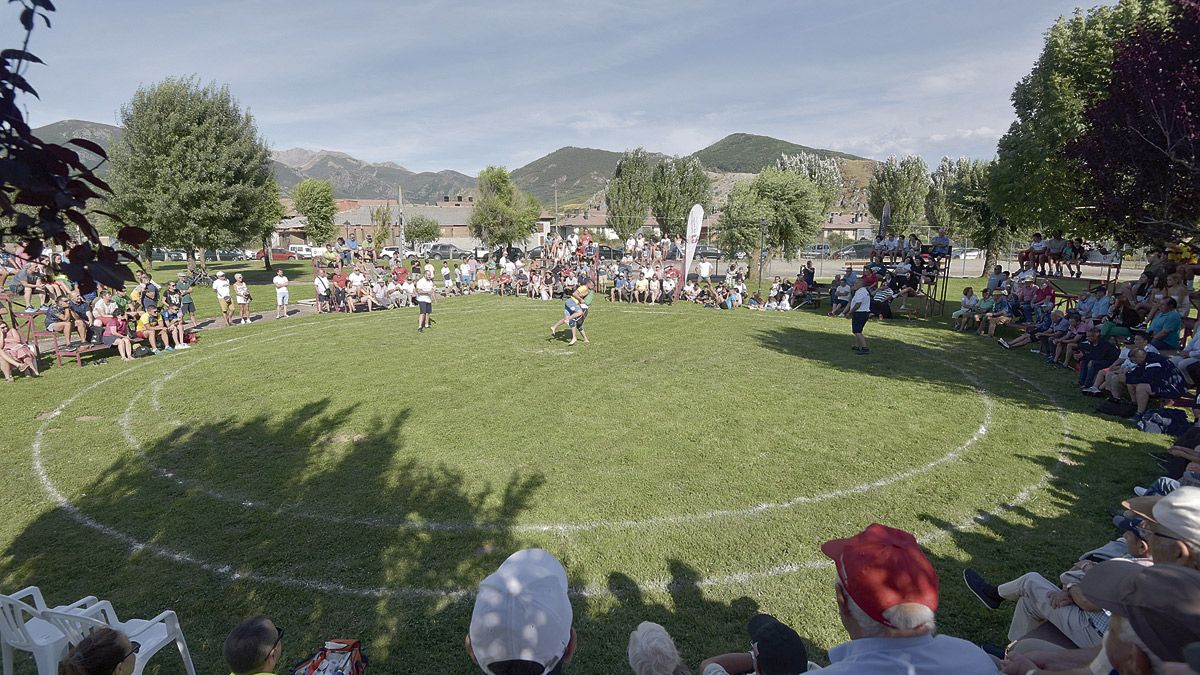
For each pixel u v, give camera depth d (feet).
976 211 121.29
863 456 25.61
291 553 18.62
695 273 98.99
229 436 28.89
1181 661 5.65
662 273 83.10
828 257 175.94
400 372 41.42
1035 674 8.77
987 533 19.27
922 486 22.66
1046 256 70.38
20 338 40.78
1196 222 49.34
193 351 49.60
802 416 31.17
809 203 122.52
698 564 17.74
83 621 12.78
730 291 78.64
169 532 20.01
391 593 16.63
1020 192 84.79
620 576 17.17
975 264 157.17
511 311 73.20
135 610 16.17
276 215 134.82
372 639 14.90
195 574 17.69
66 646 12.96
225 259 207.41
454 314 70.90
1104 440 27.37
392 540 19.25
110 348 47.96
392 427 29.91
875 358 45.60
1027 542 18.74
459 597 16.43
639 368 42.34
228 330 60.03
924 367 42.52
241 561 18.28
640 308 76.23
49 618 12.94
